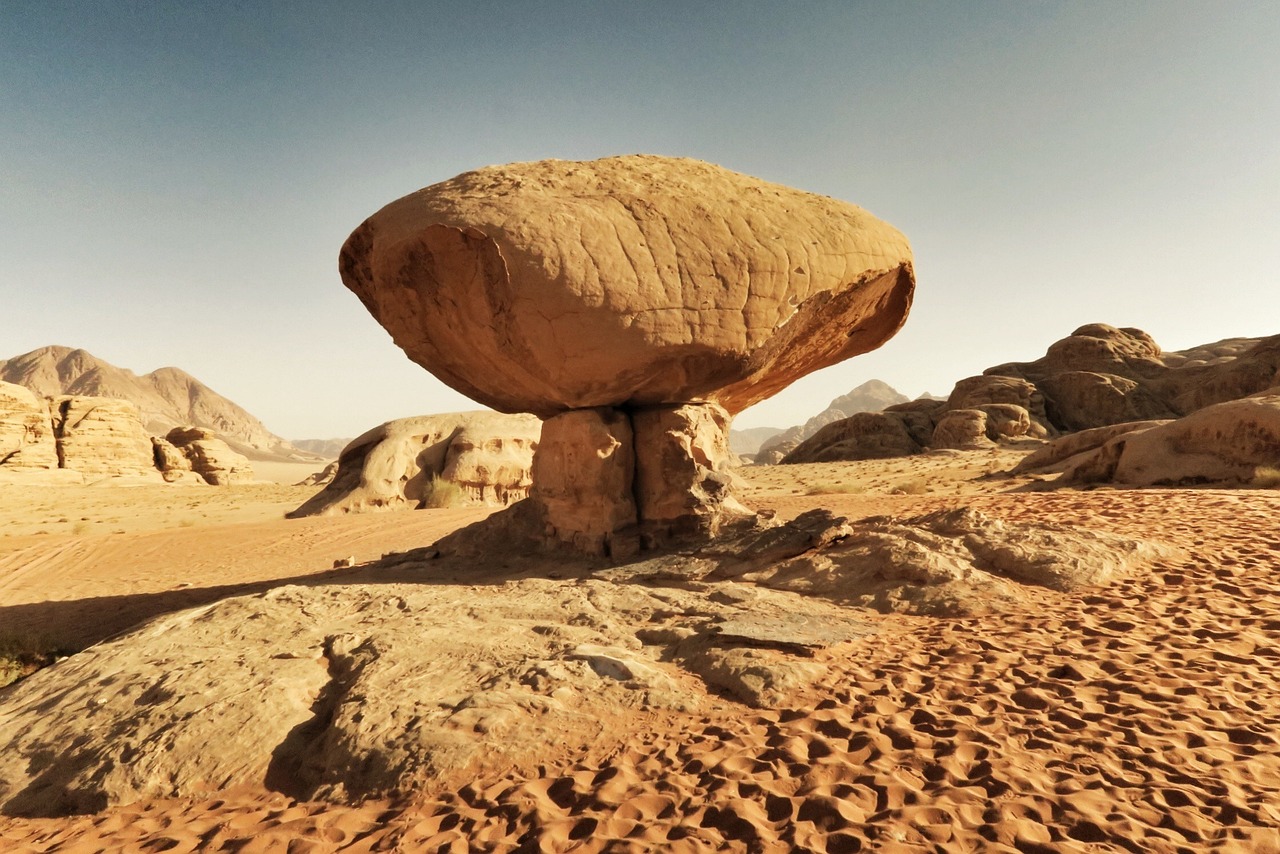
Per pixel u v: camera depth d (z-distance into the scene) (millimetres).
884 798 3467
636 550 8953
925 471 32062
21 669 8656
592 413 8938
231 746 4438
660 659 5523
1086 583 6719
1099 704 4383
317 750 4383
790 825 3289
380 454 26797
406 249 7816
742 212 8328
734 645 5473
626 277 7613
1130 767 3650
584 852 3182
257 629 6570
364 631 6211
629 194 8156
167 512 31906
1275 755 3709
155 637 6590
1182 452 19234
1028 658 5137
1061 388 48969
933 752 3873
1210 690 4477
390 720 4449
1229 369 42281
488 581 8438
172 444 60281
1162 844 3020
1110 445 20969
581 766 3955
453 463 26875
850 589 6961
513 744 4148
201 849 3520
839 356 10648
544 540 9781
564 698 4680
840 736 4121
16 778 4523
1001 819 3230
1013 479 24438
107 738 4648
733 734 4211
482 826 3449
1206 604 6102
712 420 9750
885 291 9523
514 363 8188
